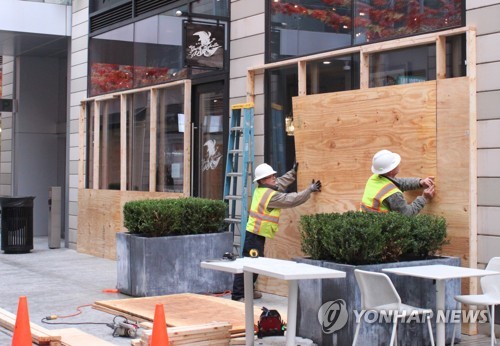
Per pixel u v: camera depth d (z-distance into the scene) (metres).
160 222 9.95
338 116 9.16
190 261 10.05
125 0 14.17
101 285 11.03
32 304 9.43
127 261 10.18
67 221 16.23
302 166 9.66
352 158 8.97
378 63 9.14
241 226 10.53
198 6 12.20
